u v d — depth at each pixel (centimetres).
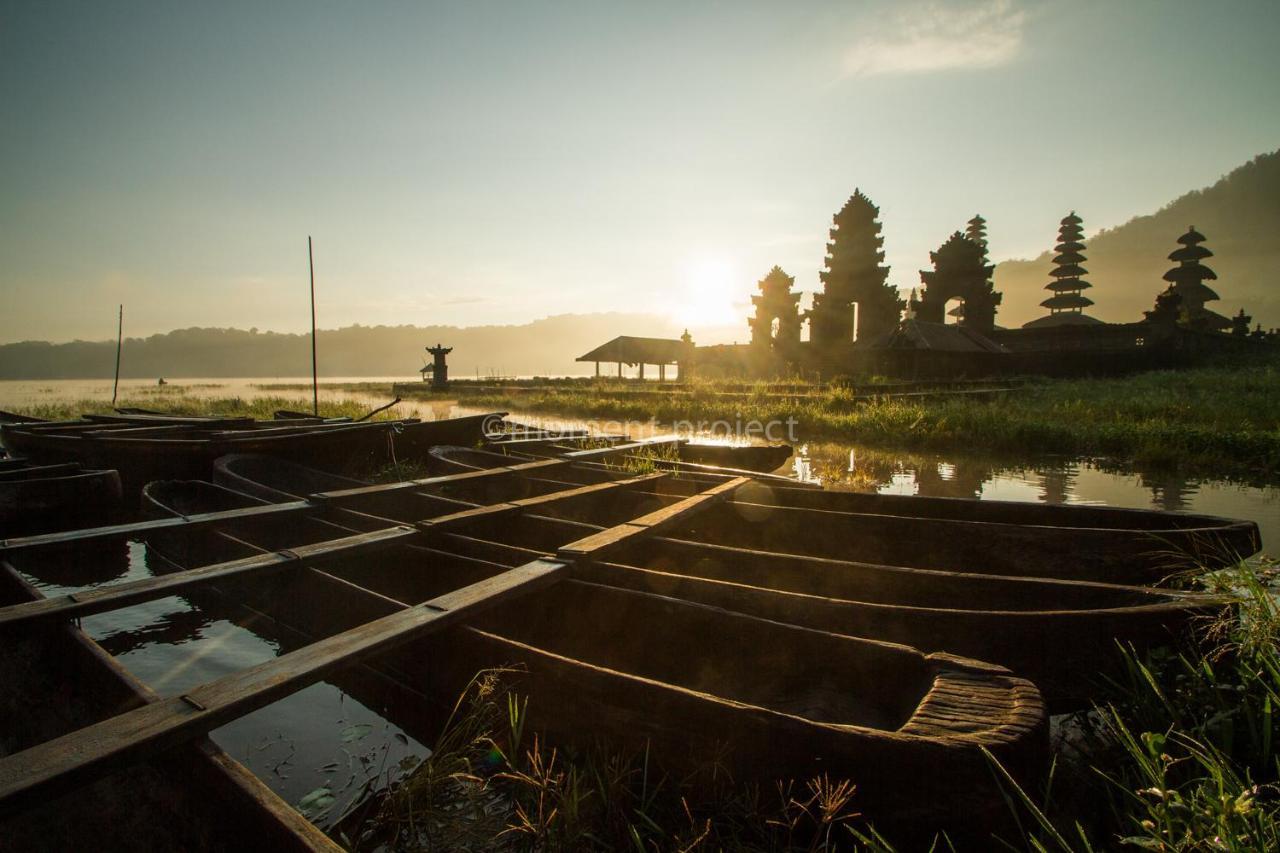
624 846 264
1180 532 470
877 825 239
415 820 291
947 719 252
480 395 3559
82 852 276
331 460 1161
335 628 435
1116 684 329
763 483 729
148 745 234
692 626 387
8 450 1314
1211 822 220
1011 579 412
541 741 320
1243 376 3184
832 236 5059
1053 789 287
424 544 541
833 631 383
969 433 1436
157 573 682
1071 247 7744
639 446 989
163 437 1109
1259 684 306
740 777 264
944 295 5719
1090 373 4159
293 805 309
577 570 440
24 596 453
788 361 4525
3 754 374
